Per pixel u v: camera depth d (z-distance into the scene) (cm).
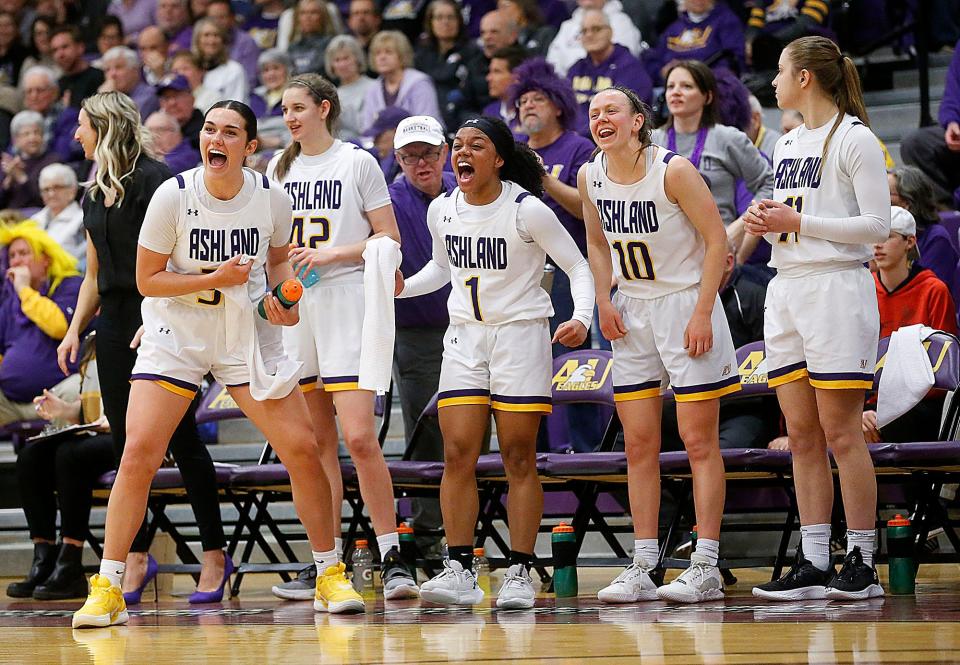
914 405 1400
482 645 934
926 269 1580
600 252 1306
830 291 1199
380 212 1408
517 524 1270
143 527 1454
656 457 1274
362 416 1352
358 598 1223
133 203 1400
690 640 916
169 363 1169
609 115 1228
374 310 1258
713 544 1242
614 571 1820
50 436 1546
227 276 1133
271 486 1498
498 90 2227
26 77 2953
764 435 1555
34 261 2088
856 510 1209
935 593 1296
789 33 2358
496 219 1257
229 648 965
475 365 1269
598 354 1537
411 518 1681
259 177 1181
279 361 1189
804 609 1126
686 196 1225
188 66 2839
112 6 3406
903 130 2423
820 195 1223
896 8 2520
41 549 1571
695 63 1650
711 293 1227
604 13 2452
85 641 1048
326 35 2903
